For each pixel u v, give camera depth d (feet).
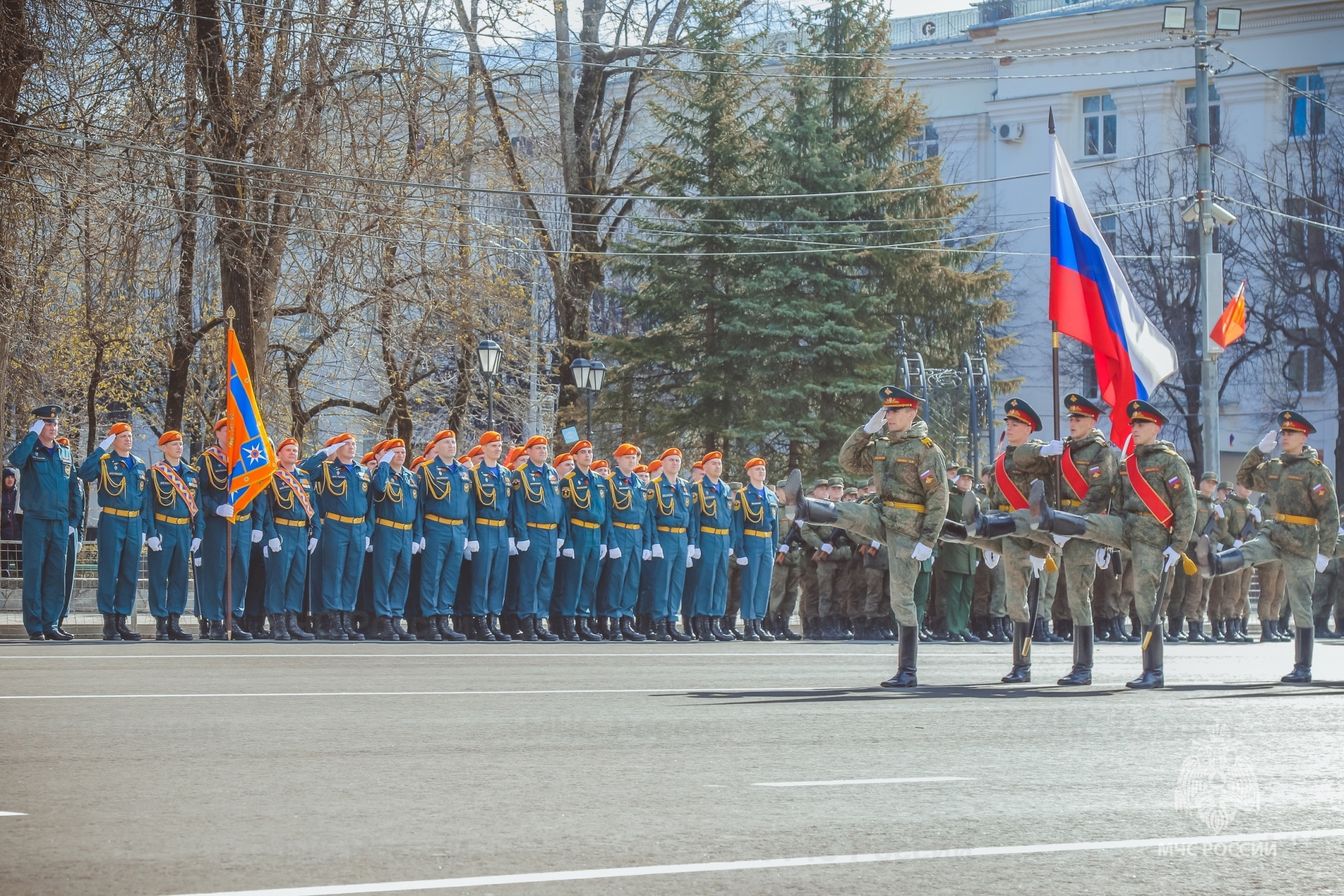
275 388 104.58
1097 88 175.94
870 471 45.57
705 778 25.84
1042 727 33.42
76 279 94.32
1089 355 176.14
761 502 75.72
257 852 19.63
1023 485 47.37
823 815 22.84
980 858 20.16
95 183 87.56
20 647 54.65
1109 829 22.24
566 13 126.11
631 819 22.25
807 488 81.41
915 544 44.01
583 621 70.79
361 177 95.71
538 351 128.57
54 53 84.07
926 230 129.49
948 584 79.51
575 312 132.57
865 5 132.05
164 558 63.16
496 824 21.68
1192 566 46.34
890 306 129.70
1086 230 59.98
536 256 127.75
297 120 92.84
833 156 126.93
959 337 131.95
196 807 22.61
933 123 185.78
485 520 67.41
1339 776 27.30
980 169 183.52
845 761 28.04
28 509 61.00
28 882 18.01
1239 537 86.84
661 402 131.44
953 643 74.43
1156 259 171.01
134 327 103.09
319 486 64.85
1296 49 167.73
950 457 112.06
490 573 67.92
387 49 98.07
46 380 100.12
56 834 20.66
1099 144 177.27
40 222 87.15
